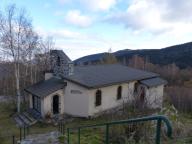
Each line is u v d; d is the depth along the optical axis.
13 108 29.05
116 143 10.89
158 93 29.48
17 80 27.50
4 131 19.75
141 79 28.47
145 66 76.06
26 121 22.39
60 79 24.78
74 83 22.84
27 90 26.11
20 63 30.77
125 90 26.58
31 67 37.53
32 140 14.32
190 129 9.52
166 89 45.12
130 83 27.20
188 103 36.25
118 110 23.41
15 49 27.05
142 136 10.34
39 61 39.75
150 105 15.90
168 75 69.88
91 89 22.34
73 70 25.02
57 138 14.51
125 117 13.48
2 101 34.78
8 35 26.33
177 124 10.36
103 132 15.77
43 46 46.41
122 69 31.16
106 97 24.31
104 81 23.80
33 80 39.75
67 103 23.56
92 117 22.81
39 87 25.28
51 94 22.77
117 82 24.55
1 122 23.30
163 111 16.92
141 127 10.70
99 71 27.70
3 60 27.58
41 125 21.14
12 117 24.98
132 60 82.88
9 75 36.25
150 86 27.20
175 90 43.44
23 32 28.30
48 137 14.87
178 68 74.81
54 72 26.34
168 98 35.22
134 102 14.98
